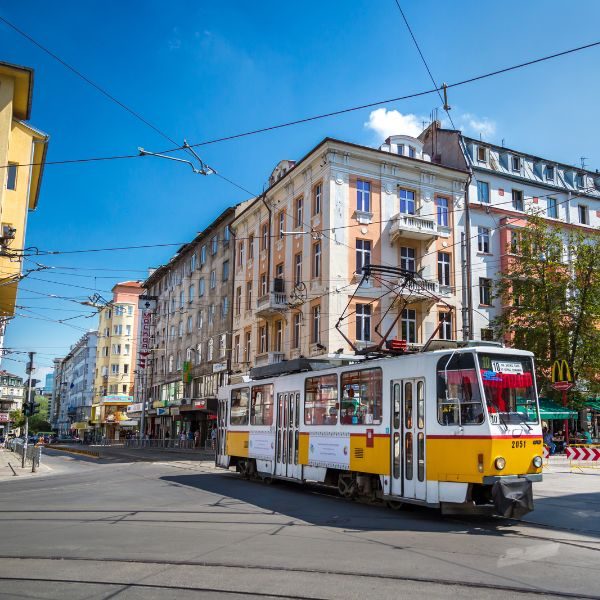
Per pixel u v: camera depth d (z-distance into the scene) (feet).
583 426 115.34
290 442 53.88
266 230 122.01
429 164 107.24
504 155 122.93
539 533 31.63
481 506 35.45
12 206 79.30
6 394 454.40
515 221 117.19
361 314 97.96
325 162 100.17
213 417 138.00
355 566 23.56
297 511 39.58
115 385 264.31
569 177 130.21
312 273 101.91
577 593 19.88
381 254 101.40
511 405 35.22
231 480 61.67
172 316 184.85
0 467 86.22
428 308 103.45
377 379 42.50
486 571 22.93
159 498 46.78
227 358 134.72
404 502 38.29
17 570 23.02
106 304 93.25
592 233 124.26
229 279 138.62
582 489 52.13
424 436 37.24
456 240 109.19
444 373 36.76
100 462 99.25
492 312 112.78
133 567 23.43
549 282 105.19
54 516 37.35
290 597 19.35
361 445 43.39
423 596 19.44
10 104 73.92
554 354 103.81
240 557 25.13
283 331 110.52
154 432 195.83
